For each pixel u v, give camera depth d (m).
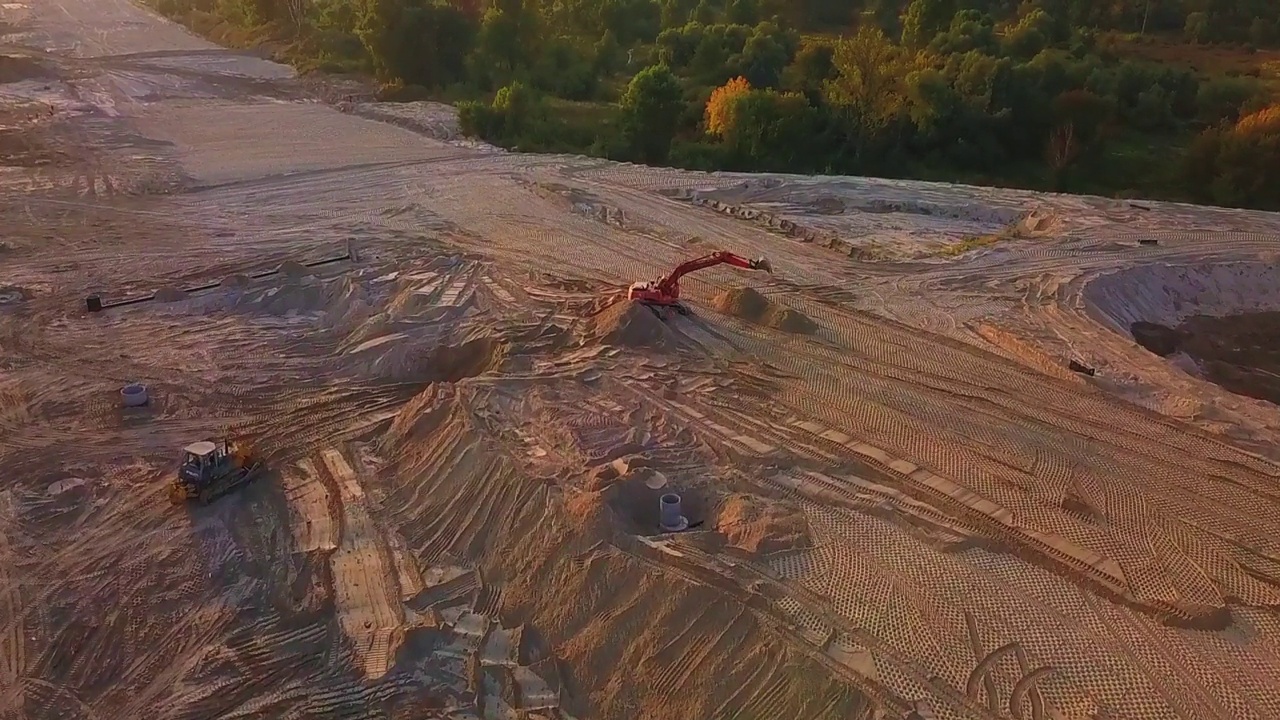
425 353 26.44
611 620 16.42
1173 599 16.16
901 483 19.61
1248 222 38.47
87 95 61.25
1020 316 28.53
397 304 29.47
